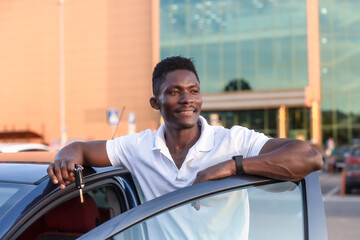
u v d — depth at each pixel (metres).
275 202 1.61
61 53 27.09
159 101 1.87
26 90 33.69
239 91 29.17
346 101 30.14
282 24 29.12
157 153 1.87
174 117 1.81
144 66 31.25
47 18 33.19
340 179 17.47
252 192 1.59
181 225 1.47
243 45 29.59
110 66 32.00
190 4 30.22
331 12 30.42
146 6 31.38
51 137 33.09
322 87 30.55
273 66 29.20
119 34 31.91
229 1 29.73
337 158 22.39
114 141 1.99
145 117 31.11
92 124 32.25
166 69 1.81
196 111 1.83
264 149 1.72
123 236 1.36
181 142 1.86
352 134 29.98
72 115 32.69
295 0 28.95
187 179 1.80
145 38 31.36
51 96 33.09
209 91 29.95
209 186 1.52
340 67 30.28
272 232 1.59
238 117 30.00
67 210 2.33
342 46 30.27
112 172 2.08
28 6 33.59
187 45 30.25
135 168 1.95
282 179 1.61
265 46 29.33
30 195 1.60
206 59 30.03
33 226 2.36
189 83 1.80
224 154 1.80
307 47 28.83
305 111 29.59
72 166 1.66
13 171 1.79
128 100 31.58
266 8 29.34
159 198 1.46
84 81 32.53
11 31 34.00
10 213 1.50
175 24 30.44
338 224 6.98
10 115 34.09
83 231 2.32
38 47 33.38
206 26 30.05
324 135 30.41
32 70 33.53
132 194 2.15
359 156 10.79
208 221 1.52
